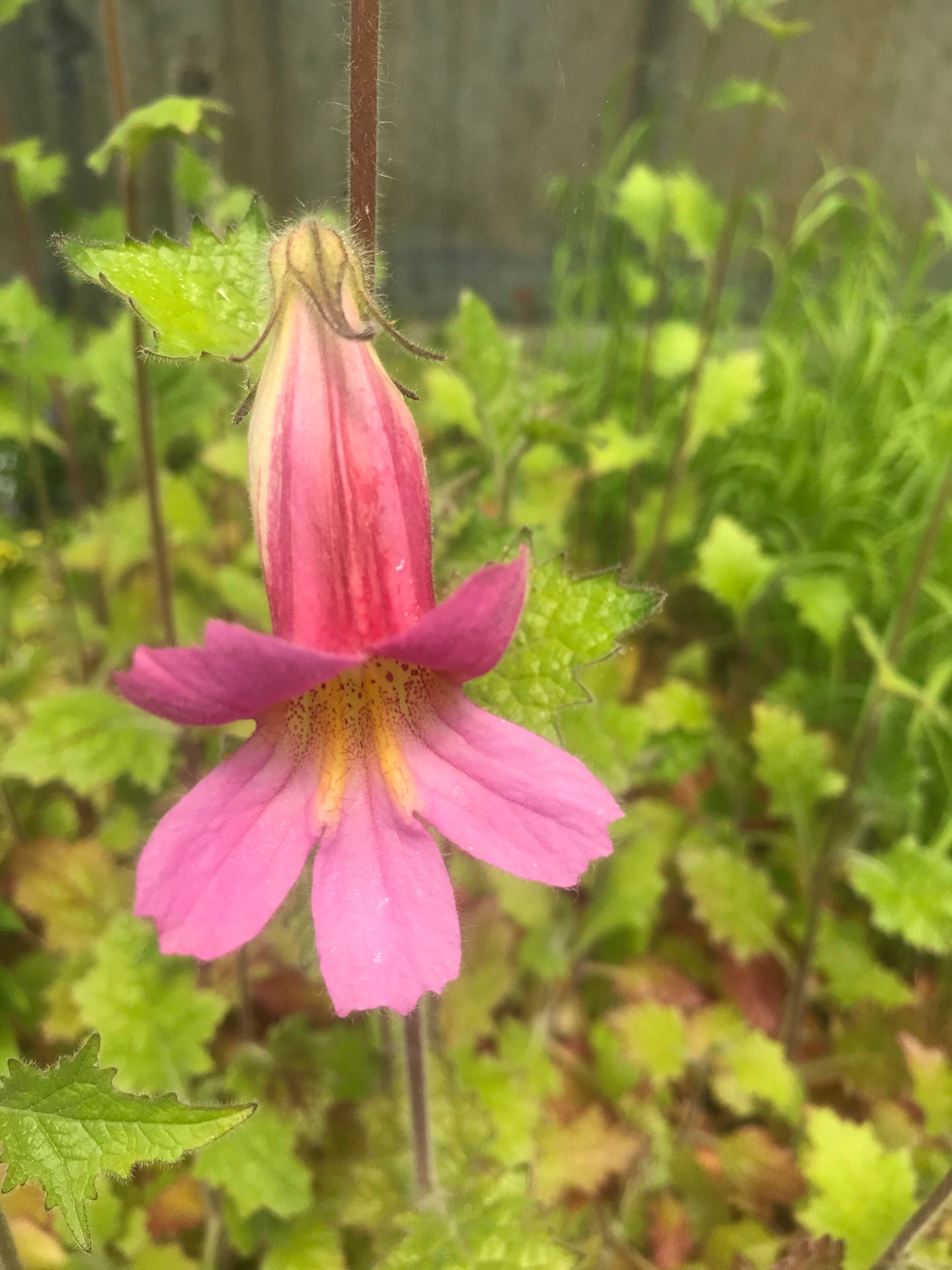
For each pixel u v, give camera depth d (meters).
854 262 0.39
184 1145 0.10
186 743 0.21
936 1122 0.21
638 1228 0.22
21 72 0.42
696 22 0.43
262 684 0.09
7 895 0.24
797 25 0.24
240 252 0.13
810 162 0.46
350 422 0.11
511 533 0.19
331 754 0.11
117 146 0.19
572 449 0.37
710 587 0.27
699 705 0.28
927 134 0.46
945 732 0.31
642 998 0.25
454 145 0.45
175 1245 0.19
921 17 0.43
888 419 0.35
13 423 0.28
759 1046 0.22
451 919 0.10
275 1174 0.18
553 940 0.25
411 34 0.42
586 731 0.19
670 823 0.28
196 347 0.13
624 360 0.39
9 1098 0.10
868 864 0.23
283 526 0.11
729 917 0.25
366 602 0.11
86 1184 0.10
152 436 0.22
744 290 0.43
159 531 0.22
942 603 0.30
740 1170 0.22
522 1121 0.21
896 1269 0.17
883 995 0.25
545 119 0.45
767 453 0.37
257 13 0.42
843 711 0.32
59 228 0.39
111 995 0.18
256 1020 0.23
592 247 0.40
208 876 0.10
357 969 0.10
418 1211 0.17
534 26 0.42
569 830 0.10
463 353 0.21
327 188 0.46
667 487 0.30
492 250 0.48
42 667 0.27
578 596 0.14
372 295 0.13
